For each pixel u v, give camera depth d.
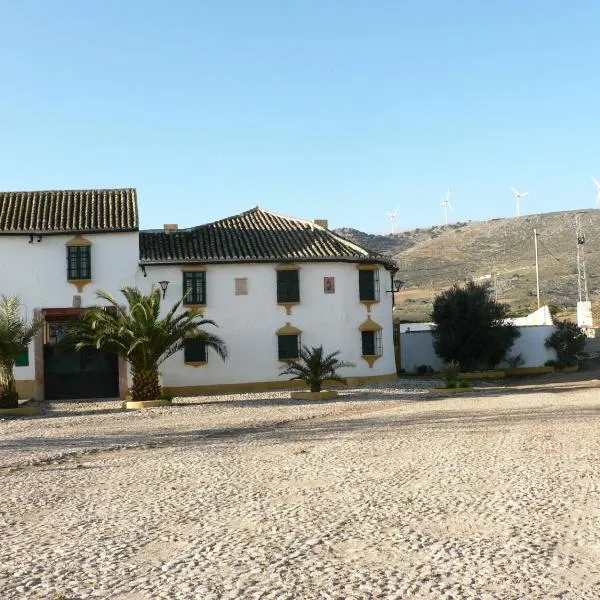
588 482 10.62
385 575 6.75
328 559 7.31
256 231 36.78
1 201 34.12
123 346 27.72
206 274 33.59
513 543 7.67
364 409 24.19
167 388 33.03
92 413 25.70
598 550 7.36
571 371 43.19
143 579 6.88
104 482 12.11
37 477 12.86
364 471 12.16
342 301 34.78
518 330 43.06
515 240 145.00
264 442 16.50
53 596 6.50
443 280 124.81
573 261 120.75
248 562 7.29
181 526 8.88
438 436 16.30
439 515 8.99
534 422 18.34
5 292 31.62
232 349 33.66
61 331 32.06
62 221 32.47
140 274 32.81
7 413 25.67
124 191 35.44
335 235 37.16
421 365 45.47
